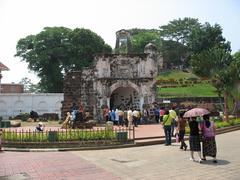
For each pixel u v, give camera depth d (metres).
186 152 17.20
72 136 20.00
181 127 18.23
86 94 38.88
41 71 65.06
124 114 33.09
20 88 64.19
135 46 92.56
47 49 63.47
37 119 46.09
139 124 35.22
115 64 39.22
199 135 14.41
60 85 65.50
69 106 38.66
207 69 42.12
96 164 14.34
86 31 66.00
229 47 92.25
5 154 17.97
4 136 20.41
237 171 12.16
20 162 15.13
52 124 37.31
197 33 95.19
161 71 88.00
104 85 38.47
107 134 20.48
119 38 45.69
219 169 12.59
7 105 50.50
